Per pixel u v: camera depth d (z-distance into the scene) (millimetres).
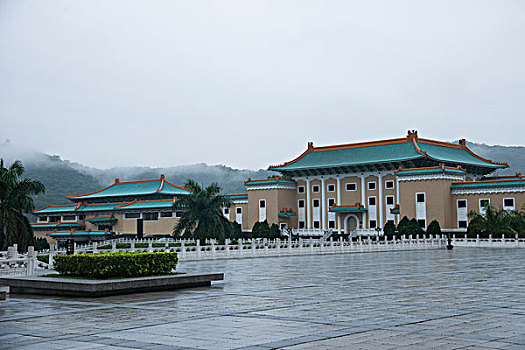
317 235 112188
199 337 12977
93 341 12594
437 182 96938
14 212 48750
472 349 11523
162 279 22984
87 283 20828
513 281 26984
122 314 16562
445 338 12680
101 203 129250
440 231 94500
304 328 14047
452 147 115750
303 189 117500
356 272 34062
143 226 118438
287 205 116438
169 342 12445
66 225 123312
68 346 12094
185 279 23938
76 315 16422
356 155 111062
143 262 23672
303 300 19656
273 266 41625
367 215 108250
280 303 18875
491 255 58094
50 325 14727
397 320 15172
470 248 80875
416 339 12578
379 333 13312
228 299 20078
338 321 15078
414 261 47188
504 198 93000
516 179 94812
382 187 106500
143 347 11953
